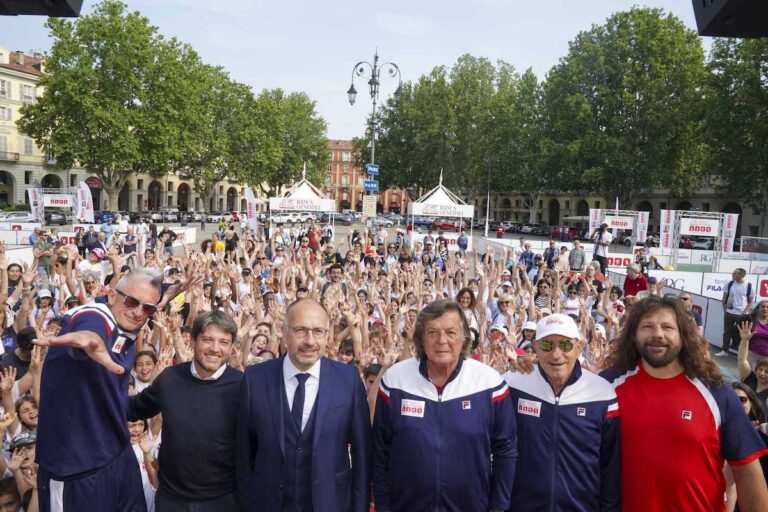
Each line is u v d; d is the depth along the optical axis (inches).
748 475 120.0
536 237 2268.7
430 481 124.6
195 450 130.8
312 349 125.3
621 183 1871.3
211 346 132.1
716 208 2347.4
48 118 1712.6
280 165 2849.4
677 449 120.3
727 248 1042.7
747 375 237.0
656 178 1781.5
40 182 2484.0
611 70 1793.8
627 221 1135.6
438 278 456.4
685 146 1856.5
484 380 130.3
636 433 124.7
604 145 1781.5
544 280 456.8
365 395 135.0
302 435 125.6
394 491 129.1
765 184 1676.9
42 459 121.1
